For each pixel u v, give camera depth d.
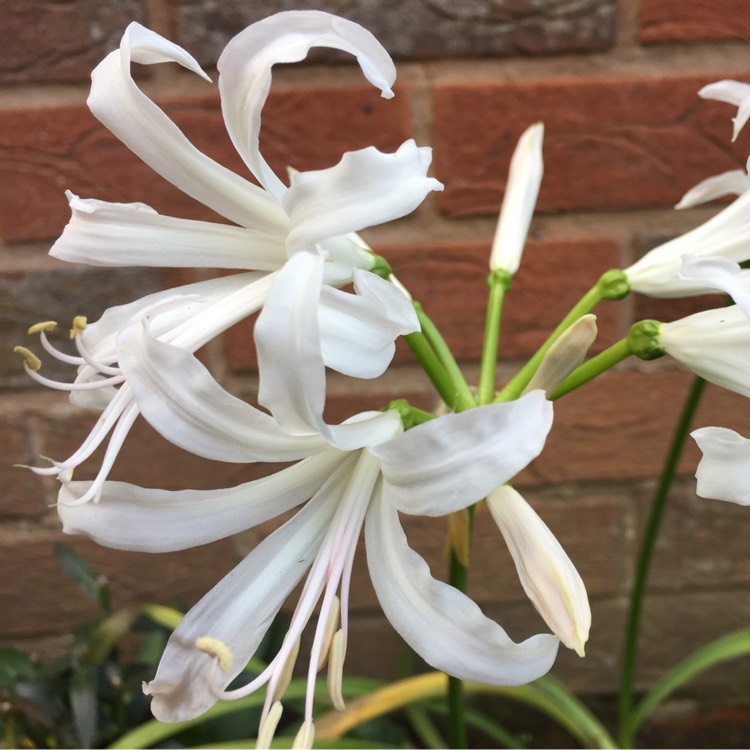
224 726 0.45
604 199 0.45
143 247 0.27
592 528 0.51
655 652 0.55
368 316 0.21
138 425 0.48
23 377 0.47
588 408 0.48
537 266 0.46
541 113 0.43
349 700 0.46
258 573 0.28
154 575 0.52
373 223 0.20
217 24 0.41
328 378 0.47
